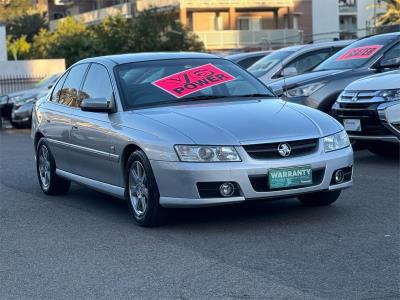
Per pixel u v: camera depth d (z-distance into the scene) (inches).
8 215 297.1
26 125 788.0
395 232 234.8
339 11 2260.1
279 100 283.0
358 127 362.3
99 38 1501.0
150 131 245.8
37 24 2632.9
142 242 236.7
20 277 205.3
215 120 245.0
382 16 1840.6
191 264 208.7
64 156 317.7
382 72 393.1
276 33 1849.2
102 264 214.2
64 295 186.9
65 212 297.7
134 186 257.9
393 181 327.6
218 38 1838.1
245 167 229.9
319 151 242.4
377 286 182.2
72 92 319.3
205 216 269.9
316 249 218.4
